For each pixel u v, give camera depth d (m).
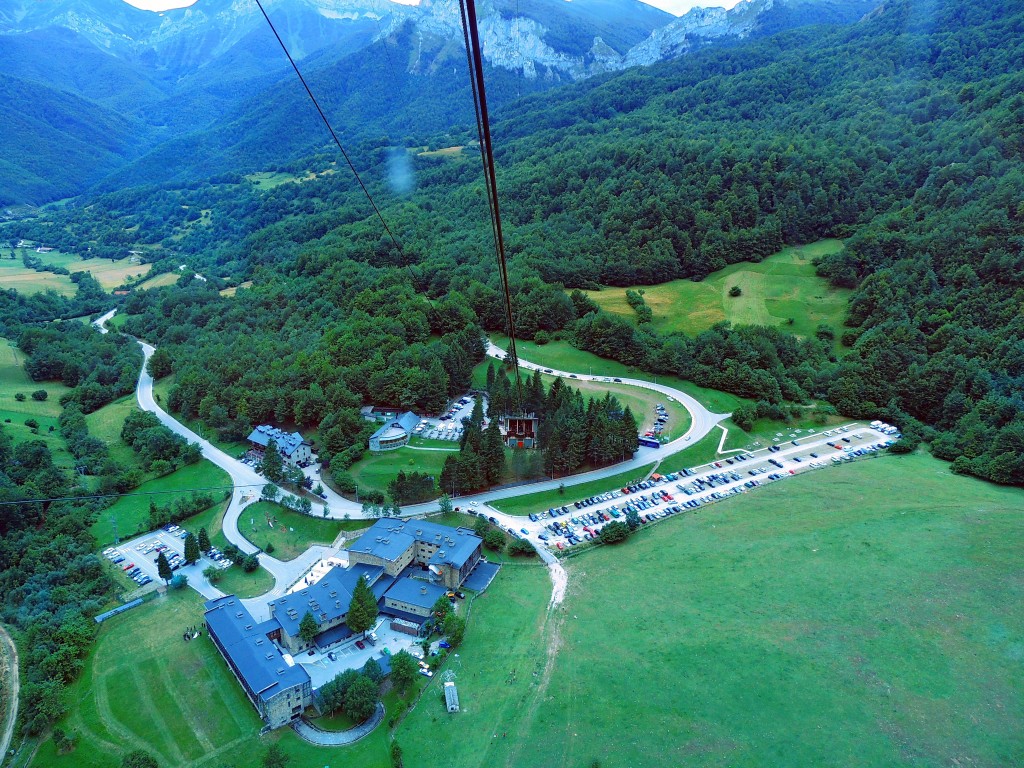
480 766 108.06
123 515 189.38
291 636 132.12
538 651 130.25
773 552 154.12
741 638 128.38
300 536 174.88
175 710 121.75
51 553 164.12
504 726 114.69
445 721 116.81
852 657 122.06
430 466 198.38
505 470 195.62
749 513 172.75
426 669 127.94
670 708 115.00
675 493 186.12
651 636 131.38
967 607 130.88
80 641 135.38
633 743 109.44
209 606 140.62
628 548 162.38
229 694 124.69
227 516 185.00
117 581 158.88
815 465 198.25
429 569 157.25
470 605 145.12
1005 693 112.38
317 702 120.75
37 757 114.12
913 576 140.88
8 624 143.62
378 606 143.38
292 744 114.50
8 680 128.38
